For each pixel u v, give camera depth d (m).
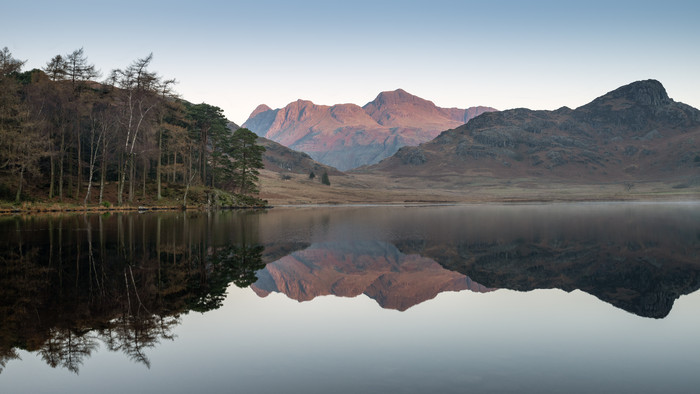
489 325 12.72
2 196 60.59
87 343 10.83
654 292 17.23
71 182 69.44
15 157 58.16
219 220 53.97
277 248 30.72
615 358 9.95
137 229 38.22
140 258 23.52
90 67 70.19
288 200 153.88
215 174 105.19
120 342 10.91
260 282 18.72
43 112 65.12
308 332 11.95
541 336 11.62
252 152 107.75
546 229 45.50
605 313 14.05
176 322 12.70
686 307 14.73
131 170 70.50
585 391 8.18
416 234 40.91
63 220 46.69
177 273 19.84
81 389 8.24
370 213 79.94
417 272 22.45
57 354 10.06
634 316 13.63
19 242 28.84
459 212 84.06
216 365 9.45
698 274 21.08
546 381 8.65
